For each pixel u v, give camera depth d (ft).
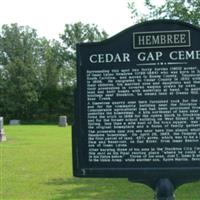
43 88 145.28
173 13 28.84
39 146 48.85
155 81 13.20
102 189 24.45
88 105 13.29
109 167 13.17
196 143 13.04
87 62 13.32
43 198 22.02
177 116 13.11
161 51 13.19
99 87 13.29
